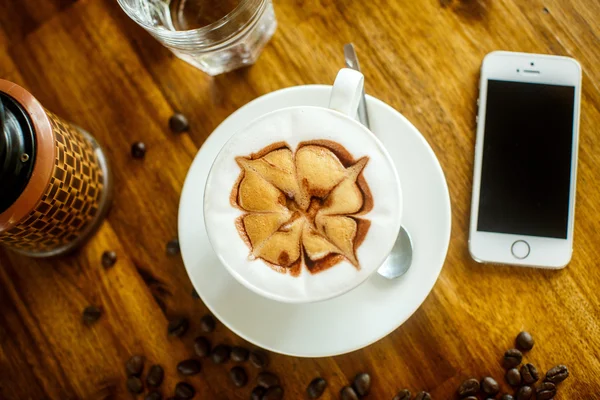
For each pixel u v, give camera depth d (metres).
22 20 0.48
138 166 0.48
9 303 0.48
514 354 0.45
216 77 0.48
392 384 0.46
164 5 0.47
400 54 0.47
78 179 0.44
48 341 0.47
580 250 0.46
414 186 0.42
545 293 0.46
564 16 0.47
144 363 0.47
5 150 0.39
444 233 0.42
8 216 0.40
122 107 0.48
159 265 0.47
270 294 0.38
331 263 0.38
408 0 0.47
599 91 0.47
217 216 0.38
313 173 0.38
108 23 0.48
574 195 0.46
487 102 0.46
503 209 0.46
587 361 0.46
